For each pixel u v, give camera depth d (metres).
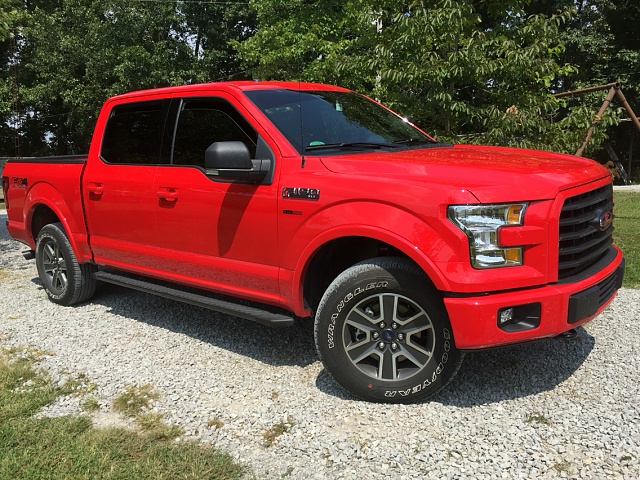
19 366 4.11
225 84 4.13
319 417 3.28
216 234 3.99
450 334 3.15
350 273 3.34
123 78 24.11
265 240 3.70
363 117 4.40
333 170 3.43
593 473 2.64
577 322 3.11
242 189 3.79
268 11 18.27
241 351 4.29
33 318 5.23
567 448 2.84
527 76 7.41
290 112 3.98
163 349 4.37
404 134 4.41
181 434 3.17
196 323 4.93
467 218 2.94
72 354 4.32
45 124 34.47
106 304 5.59
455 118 7.86
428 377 3.24
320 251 3.52
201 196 4.04
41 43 26.48
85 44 25.81
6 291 6.24
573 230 3.19
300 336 4.56
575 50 21.39
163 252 4.41
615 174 14.20
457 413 3.24
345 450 2.93
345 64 8.23
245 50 18.53
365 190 3.22
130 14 24.62
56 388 3.76
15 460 2.89
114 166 4.77
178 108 4.37
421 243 3.01
